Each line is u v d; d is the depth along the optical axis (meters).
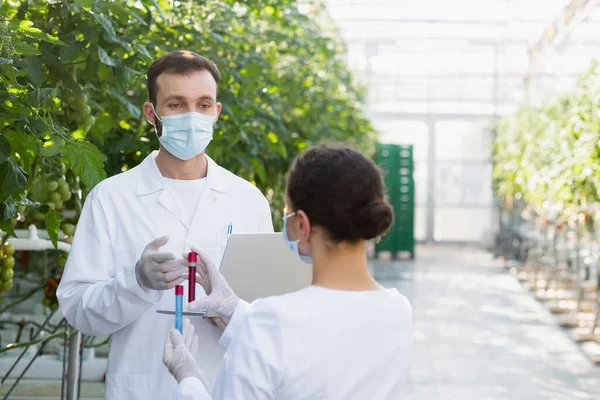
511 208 16.16
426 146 19.70
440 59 18.83
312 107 8.18
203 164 3.07
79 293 2.84
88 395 4.91
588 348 8.95
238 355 2.00
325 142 2.15
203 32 5.16
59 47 3.55
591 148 8.70
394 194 17.80
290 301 2.03
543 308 11.48
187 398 2.06
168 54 2.94
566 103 11.09
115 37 3.56
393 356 2.08
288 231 2.12
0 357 5.31
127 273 2.73
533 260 14.52
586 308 10.96
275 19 6.96
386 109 19.55
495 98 19.28
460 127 19.62
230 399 1.98
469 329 9.99
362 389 2.06
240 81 5.40
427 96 19.44
